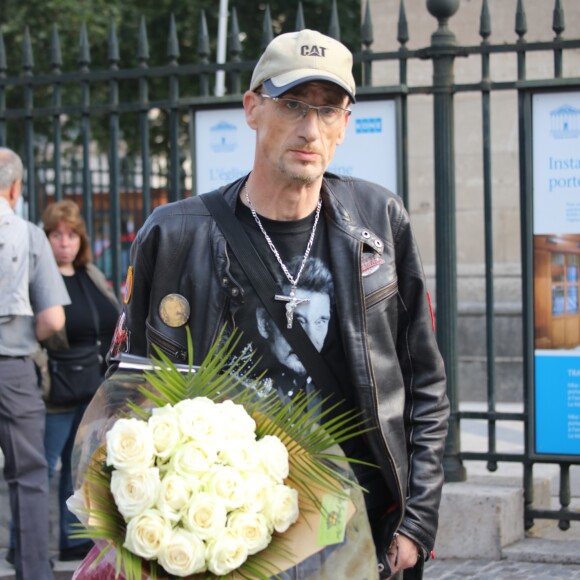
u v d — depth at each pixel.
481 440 6.41
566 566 4.82
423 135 7.54
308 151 2.51
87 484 2.14
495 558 4.90
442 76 5.16
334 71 2.51
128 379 2.29
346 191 2.72
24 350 4.62
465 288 7.66
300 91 2.48
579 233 4.93
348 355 2.56
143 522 2.01
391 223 2.72
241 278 2.61
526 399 5.03
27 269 4.62
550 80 4.89
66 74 5.79
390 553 2.63
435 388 2.76
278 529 2.11
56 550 5.32
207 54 5.50
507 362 7.57
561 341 4.96
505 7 7.17
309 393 2.53
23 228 4.64
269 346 2.58
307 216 2.65
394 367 2.65
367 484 2.62
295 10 14.10
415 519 2.64
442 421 2.75
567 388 4.96
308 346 2.58
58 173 5.88
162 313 2.63
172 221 2.66
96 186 9.77
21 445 4.62
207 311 2.61
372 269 2.63
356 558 2.19
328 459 2.23
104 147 14.48
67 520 5.14
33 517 4.64
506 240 7.55
